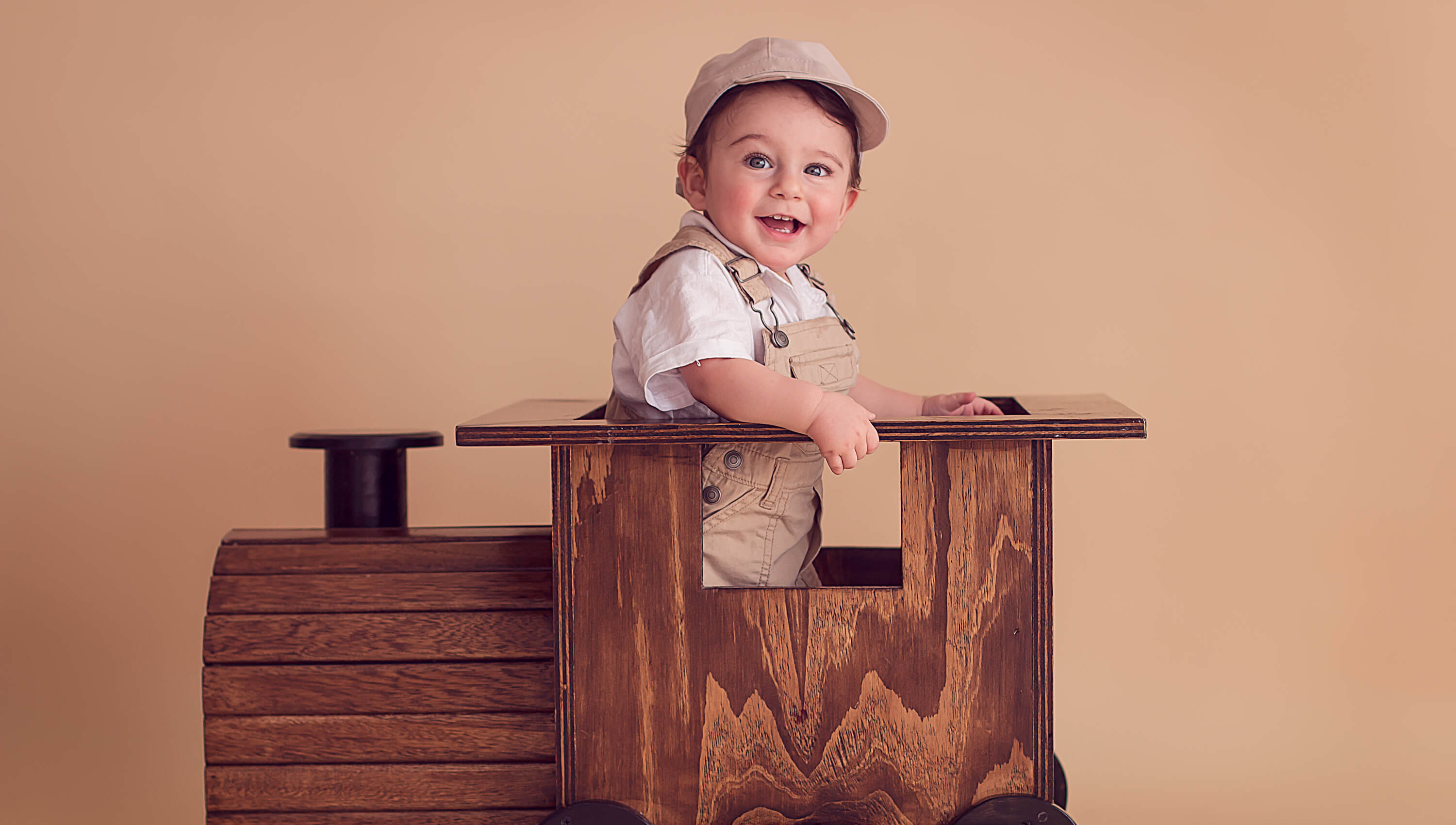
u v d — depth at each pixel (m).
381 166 1.76
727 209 1.13
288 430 1.78
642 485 1.00
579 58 1.76
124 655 1.78
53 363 1.75
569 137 1.76
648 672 1.01
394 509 1.29
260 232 1.76
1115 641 1.77
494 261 1.77
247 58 1.75
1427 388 1.72
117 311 1.76
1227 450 1.75
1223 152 1.73
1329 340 1.73
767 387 0.98
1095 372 1.75
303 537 1.15
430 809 1.07
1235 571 1.76
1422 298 1.71
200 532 1.78
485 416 1.19
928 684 1.00
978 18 1.74
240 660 1.08
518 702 1.08
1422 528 1.73
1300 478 1.74
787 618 1.00
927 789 1.01
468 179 1.76
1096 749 1.77
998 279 1.75
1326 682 1.75
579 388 1.78
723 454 1.10
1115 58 1.74
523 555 1.13
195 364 1.77
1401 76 1.70
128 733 1.79
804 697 1.01
